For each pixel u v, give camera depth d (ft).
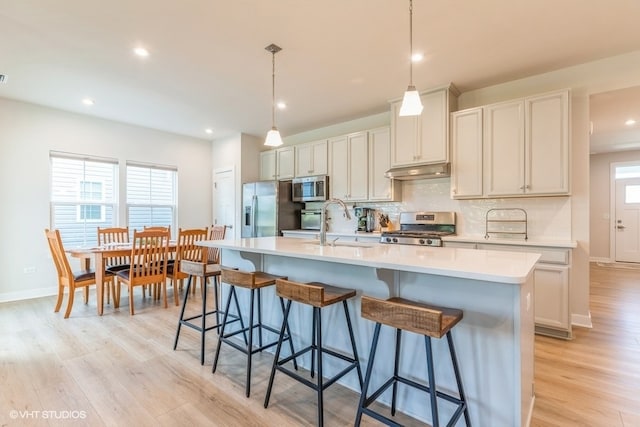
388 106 13.79
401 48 9.00
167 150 18.06
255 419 5.67
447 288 5.38
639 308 11.95
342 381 6.89
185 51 9.16
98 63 9.86
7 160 12.94
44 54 9.30
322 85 11.55
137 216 16.92
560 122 9.64
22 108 13.26
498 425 4.87
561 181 9.62
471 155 11.11
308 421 5.64
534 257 5.87
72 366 7.53
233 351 8.49
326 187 15.66
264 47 8.96
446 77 10.84
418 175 12.35
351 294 6.19
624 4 7.07
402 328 4.43
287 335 7.83
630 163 21.71
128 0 6.95
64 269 11.37
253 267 8.66
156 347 8.64
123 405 6.04
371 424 5.57
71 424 5.48
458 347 5.25
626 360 7.84
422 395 5.68
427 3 7.07
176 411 5.87
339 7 7.22
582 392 6.48
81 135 14.84
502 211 11.49
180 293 14.37
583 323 10.08
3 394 6.37
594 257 22.90
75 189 14.82
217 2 7.04
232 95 12.53
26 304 12.50
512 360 4.77
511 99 11.00
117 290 12.39
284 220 16.89
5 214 12.93
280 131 17.94
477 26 7.92
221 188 19.58
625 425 5.48
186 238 12.99
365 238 13.55
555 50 9.11
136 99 12.96
